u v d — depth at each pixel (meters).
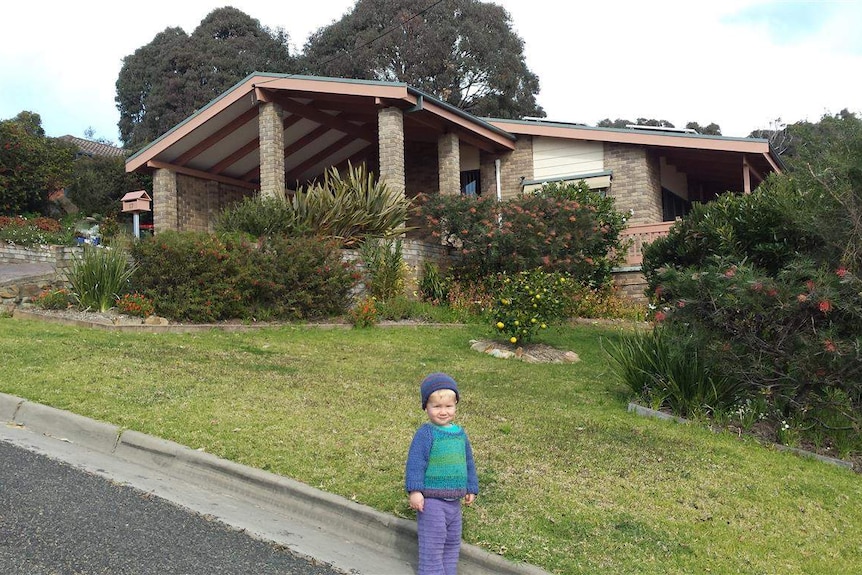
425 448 4.02
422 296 15.24
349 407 7.07
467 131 18.47
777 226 10.18
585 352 11.73
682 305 7.76
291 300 12.63
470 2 39.59
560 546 4.38
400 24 36.97
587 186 17.31
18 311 11.40
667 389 8.09
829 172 7.66
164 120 38.62
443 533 3.97
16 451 5.55
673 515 5.02
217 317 12.05
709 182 22.80
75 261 12.18
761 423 7.77
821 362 7.09
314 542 4.50
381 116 16.66
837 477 6.37
